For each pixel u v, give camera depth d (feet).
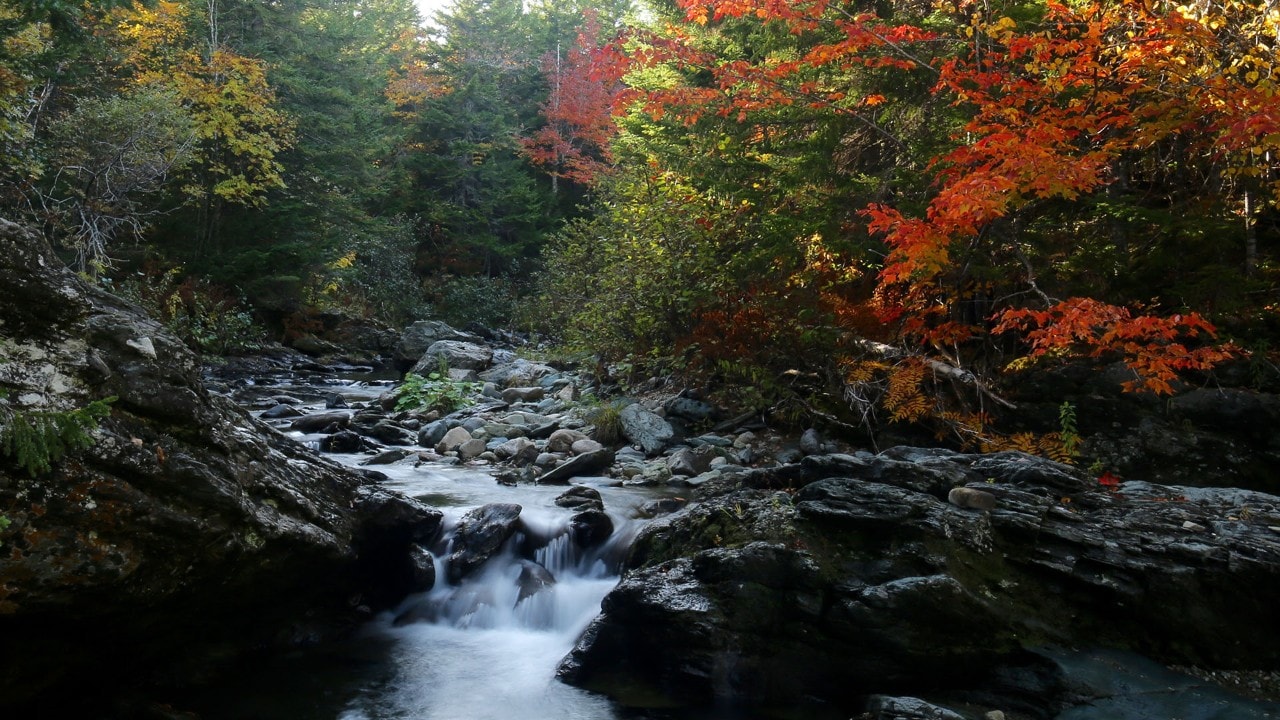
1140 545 15.03
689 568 15.52
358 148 81.46
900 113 30.37
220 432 13.55
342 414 34.86
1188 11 23.15
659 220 34.32
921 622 13.78
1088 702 12.77
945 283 28.45
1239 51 23.22
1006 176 20.54
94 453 11.27
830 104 28.32
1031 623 14.25
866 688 13.88
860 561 14.93
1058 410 26.07
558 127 119.55
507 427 32.76
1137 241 28.96
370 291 86.89
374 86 91.97
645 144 37.24
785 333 30.32
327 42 85.30
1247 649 14.11
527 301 87.25
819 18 26.99
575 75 119.24
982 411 26.55
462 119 112.98
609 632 15.23
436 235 110.01
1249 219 25.93
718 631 14.24
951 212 20.31
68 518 11.00
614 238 39.19
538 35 139.54
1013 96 22.71
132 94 50.21
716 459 27.48
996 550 15.21
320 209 75.36
